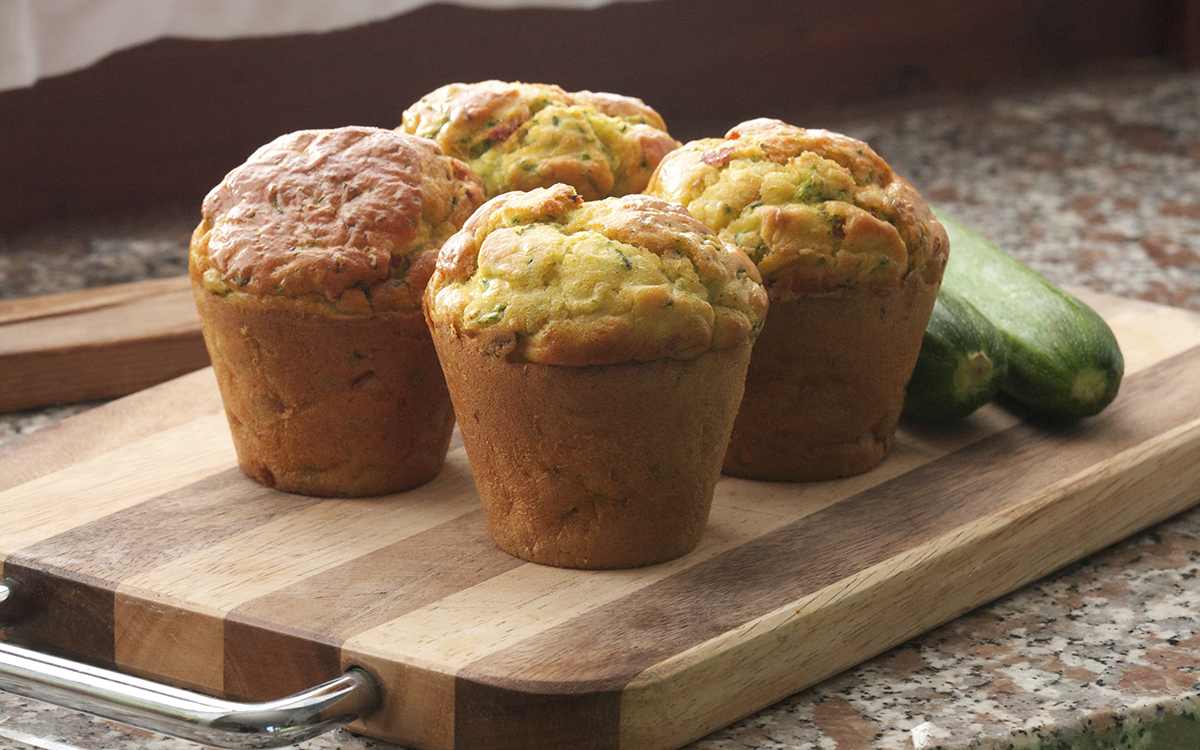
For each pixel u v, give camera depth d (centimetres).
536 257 85
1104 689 83
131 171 127
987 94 182
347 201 89
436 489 91
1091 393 94
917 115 170
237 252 89
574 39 148
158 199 129
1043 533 88
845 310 90
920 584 85
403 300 89
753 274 87
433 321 87
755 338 87
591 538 86
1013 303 97
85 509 90
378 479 91
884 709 82
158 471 92
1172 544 91
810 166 90
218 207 90
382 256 89
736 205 90
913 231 90
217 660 84
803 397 91
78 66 114
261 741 79
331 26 119
